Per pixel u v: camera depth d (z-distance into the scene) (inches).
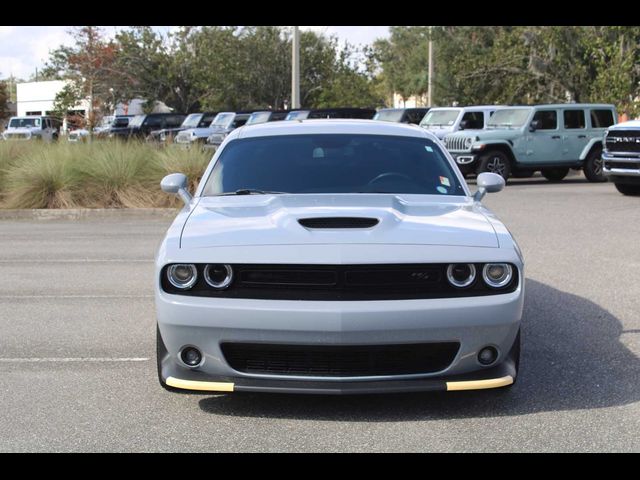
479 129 820.6
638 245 404.2
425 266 164.4
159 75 1978.3
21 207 589.3
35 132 1635.1
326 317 159.0
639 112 975.0
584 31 1162.6
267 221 179.2
